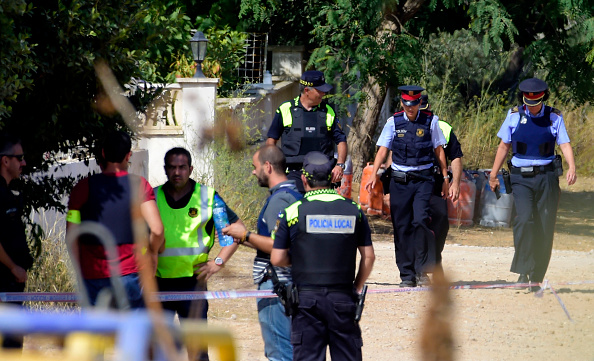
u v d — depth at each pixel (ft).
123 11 65.57
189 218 54.03
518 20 168.45
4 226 52.11
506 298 85.76
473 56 233.14
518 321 76.07
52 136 66.59
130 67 67.36
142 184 51.34
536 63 169.17
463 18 188.44
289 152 84.84
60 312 71.15
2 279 52.11
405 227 90.17
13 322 13.64
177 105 139.33
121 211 50.31
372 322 75.72
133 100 71.72
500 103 229.66
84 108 66.33
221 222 54.49
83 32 61.57
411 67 154.51
